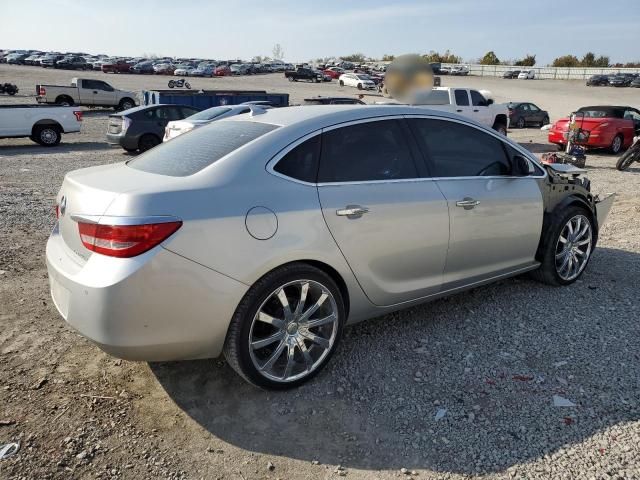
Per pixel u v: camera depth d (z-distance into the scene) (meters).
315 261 3.12
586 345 3.68
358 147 3.40
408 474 2.52
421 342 3.74
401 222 3.42
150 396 3.11
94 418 2.89
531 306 4.34
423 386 3.21
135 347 2.67
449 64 84.38
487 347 3.67
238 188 2.88
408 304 3.72
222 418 2.92
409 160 3.61
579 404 3.01
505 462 2.57
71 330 3.89
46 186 9.86
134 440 2.73
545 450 2.64
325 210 3.10
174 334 2.73
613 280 4.95
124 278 2.56
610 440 2.70
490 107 19.03
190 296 2.71
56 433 2.76
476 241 3.92
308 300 3.24
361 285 3.35
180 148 3.44
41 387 3.16
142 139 15.85
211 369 3.40
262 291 2.91
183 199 2.72
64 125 17.59
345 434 2.79
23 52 82.75
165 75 65.00
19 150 16.33
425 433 2.79
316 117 3.35
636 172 12.23
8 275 4.93
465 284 4.00
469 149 4.00
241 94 20.05
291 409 3.00
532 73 67.44
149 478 2.48
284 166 3.08
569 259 4.73
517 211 4.17
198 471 2.53
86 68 65.81
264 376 3.03
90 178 3.10
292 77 59.66
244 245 2.82
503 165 4.21
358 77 50.72
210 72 64.75
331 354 3.29
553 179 4.55
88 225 2.68
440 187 3.68
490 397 3.09
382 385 3.22
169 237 2.63
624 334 3.84
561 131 16.03
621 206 8.30
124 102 31.05
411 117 3.73
